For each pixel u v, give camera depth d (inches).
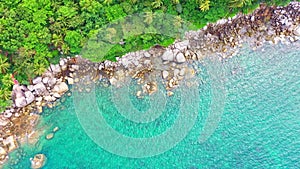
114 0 1038.4
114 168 983.6
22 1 995.3
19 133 995.3
